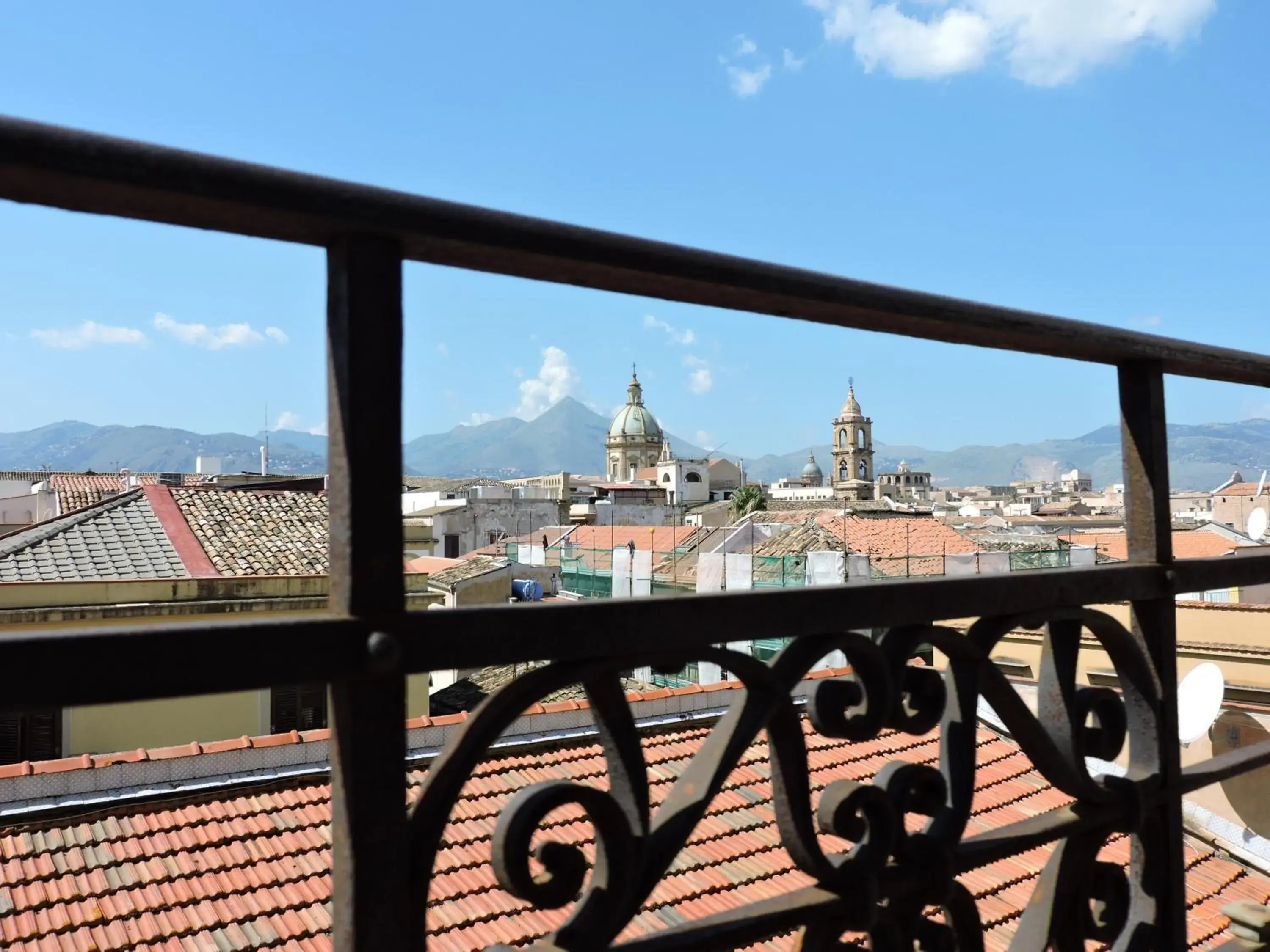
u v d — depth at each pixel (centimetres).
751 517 3069
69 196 85
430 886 100
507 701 104
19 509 3594
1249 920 257
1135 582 176
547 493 7200
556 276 113
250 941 612
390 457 97
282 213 90
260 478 5644
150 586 1327
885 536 2455
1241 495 5291
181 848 707
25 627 1228
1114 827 174
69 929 612
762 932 127
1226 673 1319
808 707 134
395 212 95
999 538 2566
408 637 96
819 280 127
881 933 144
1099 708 175
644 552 2625
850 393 11131
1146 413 180
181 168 84
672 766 905
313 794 793
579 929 110
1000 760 998
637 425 11962
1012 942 170
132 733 1196
